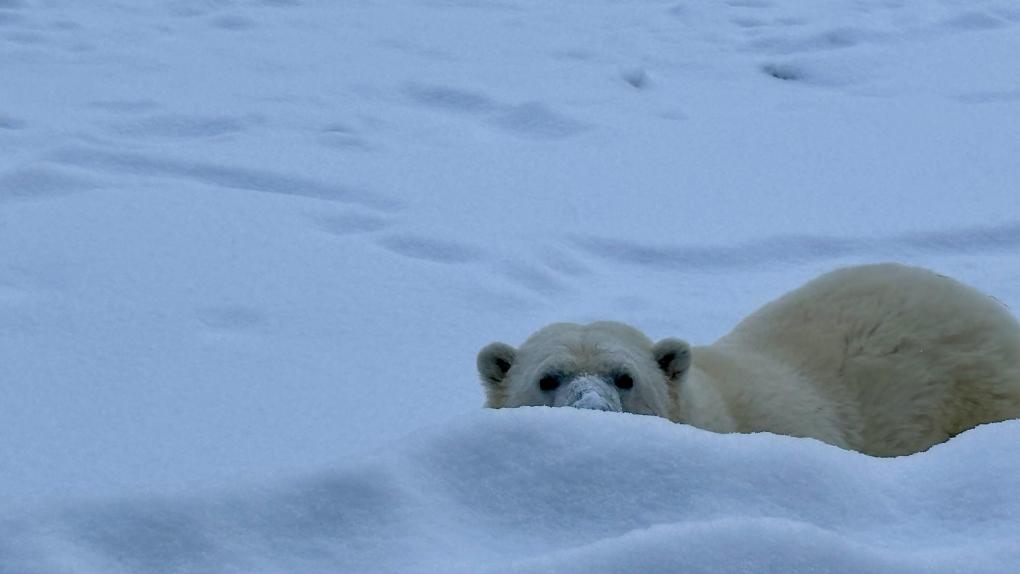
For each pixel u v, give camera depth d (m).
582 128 13.91
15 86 14.52
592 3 20.50
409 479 2.77
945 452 2.95
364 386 7.30
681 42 18.14
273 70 15.97
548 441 2.86
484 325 8.34
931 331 6.07
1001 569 2.48
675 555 2.47
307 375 7.41
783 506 2.76
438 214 10.82
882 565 2.48
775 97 15.55
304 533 2.64
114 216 9.91
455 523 2.70
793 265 9.97
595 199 11.39
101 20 18.11
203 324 8.12
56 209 10.01
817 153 12.98
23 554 2.49
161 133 13.21
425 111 14.59
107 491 2.67
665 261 9.98
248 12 19.09
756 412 5.97
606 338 5.79
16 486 5.89
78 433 6.55
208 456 6.31
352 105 14.56
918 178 12.09
